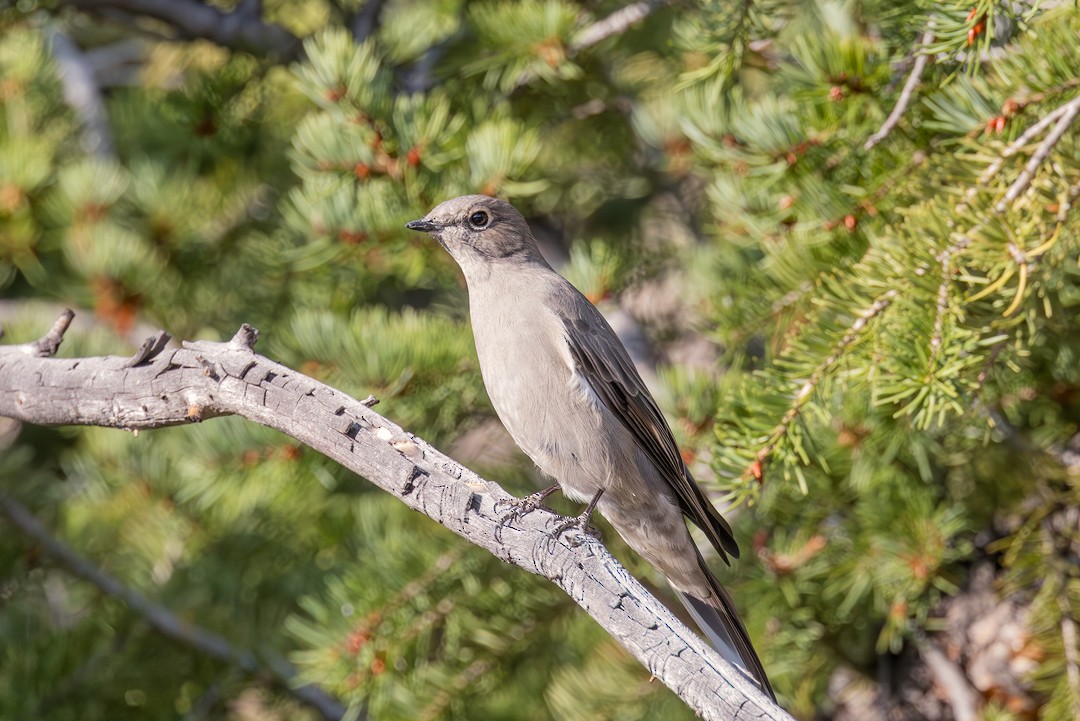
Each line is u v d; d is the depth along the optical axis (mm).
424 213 11000
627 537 9562
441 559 10797
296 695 12781
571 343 9328
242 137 14555
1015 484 10773
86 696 12156
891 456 9859
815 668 11414
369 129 10656
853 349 8344
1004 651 10734
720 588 9438
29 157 13281
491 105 12891
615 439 9312
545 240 14836
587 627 11609
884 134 8750
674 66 12945
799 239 9516
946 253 8055
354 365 10898
